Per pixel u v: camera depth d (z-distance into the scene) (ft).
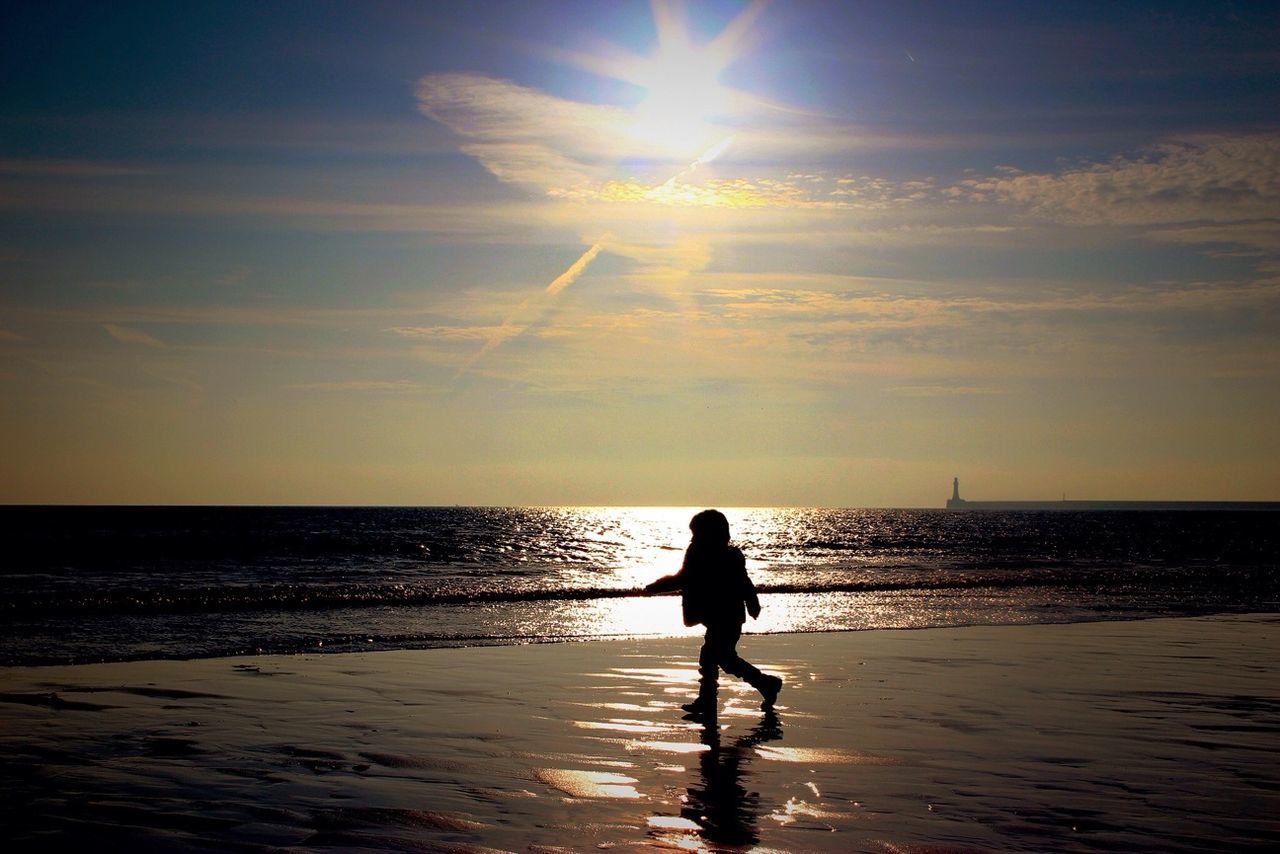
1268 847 15.60
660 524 418.10
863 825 16.61
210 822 16.66
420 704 27.89
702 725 25.25
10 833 16.02
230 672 33.88
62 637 43.45
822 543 203.10
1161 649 41.19
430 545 166.30
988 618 54.75
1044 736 23.99
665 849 15.33
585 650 40.47
